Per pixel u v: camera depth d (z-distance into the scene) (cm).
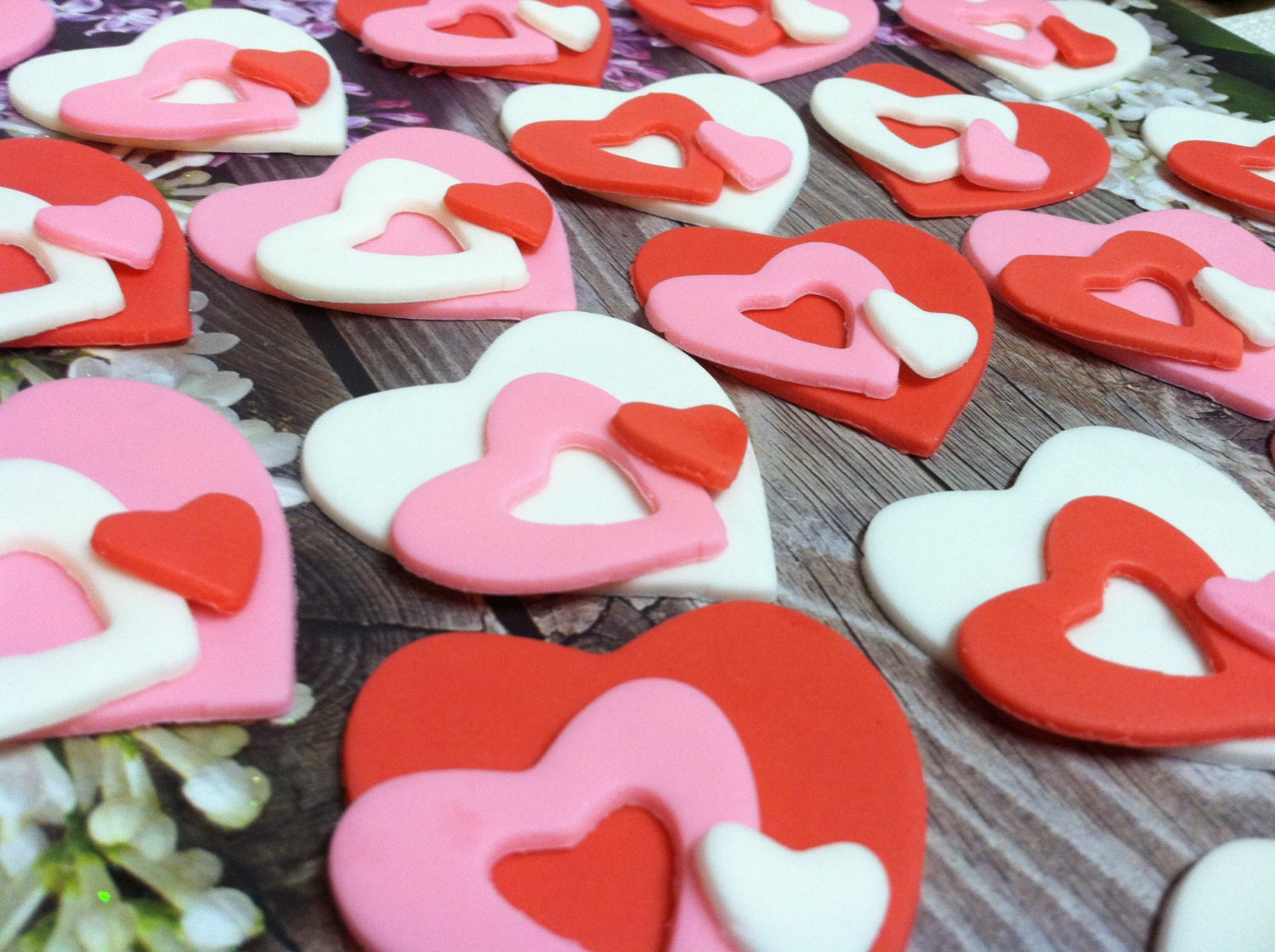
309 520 13
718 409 14
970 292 16
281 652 12
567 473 13
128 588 11
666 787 11
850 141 19
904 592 13
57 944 10
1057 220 18
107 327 14
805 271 16
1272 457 15
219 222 16
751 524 13
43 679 11
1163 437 15
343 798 11
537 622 13
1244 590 12
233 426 14
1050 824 12
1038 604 12
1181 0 26
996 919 11
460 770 11
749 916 10
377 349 15
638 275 16
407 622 12
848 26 21
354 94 19
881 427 15
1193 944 11
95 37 19
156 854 11
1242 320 16
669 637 12
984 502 14
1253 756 12
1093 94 21
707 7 21
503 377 14
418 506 13
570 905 10
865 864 10
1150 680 12
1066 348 16
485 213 16
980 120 19
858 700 12
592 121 18
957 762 12
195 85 18
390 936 10
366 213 16
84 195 16
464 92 19
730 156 17
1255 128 20
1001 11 22
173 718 11
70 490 12
